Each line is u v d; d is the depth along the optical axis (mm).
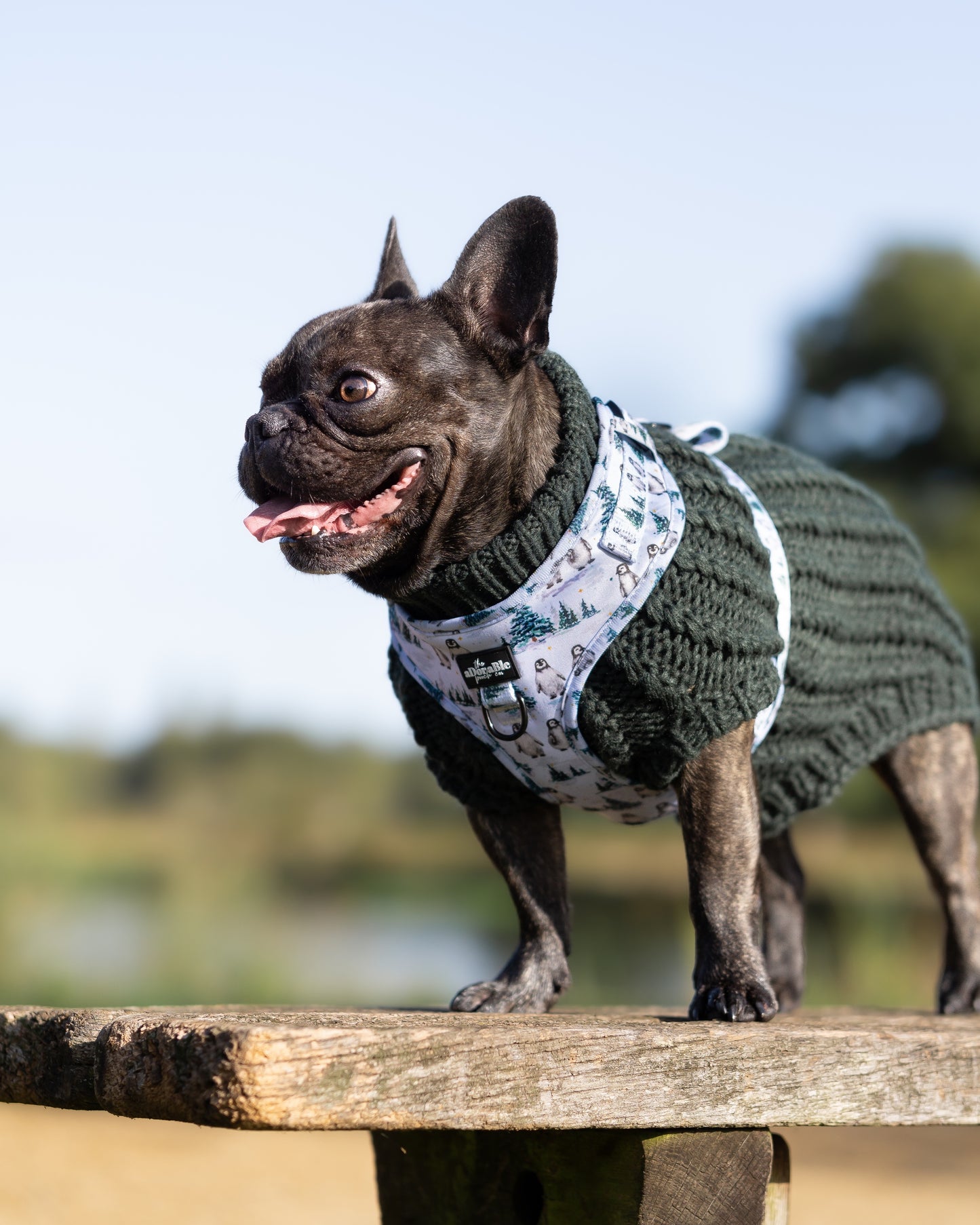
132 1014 2465
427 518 2947
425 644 3025
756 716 2990
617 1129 2492
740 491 3197
